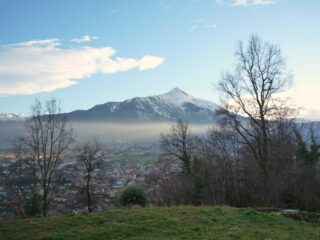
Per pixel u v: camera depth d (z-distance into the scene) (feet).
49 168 126.72
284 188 124.88
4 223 67.62
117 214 71.56
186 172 157.89
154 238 56.03
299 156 151.64
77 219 68.13
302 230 66.33
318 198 121.90
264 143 130.72
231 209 78.28
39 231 61.72
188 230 60.85
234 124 134.21
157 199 152.15
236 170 144.97
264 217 72.84
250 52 132.87
